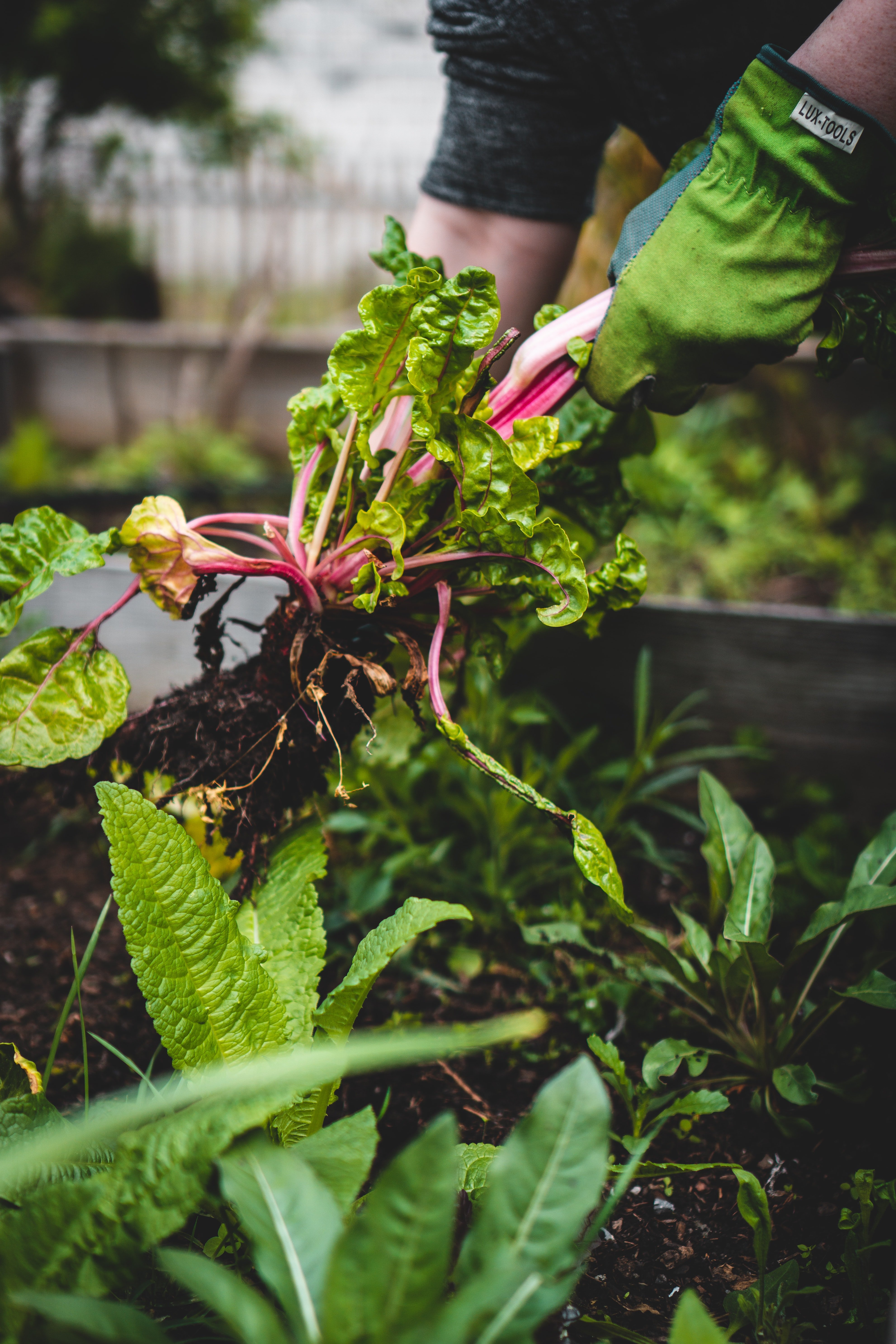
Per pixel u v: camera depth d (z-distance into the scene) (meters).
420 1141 0.62
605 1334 0.74
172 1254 0.62
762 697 1.34
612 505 0.98
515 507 0.80
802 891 1.14
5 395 2.74
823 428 2.48
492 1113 0.90
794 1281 0.75
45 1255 0.65
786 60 0.77
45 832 1.25
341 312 4.71
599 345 0.83
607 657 1.33
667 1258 0.80
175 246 4.61
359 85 5.55
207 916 0.76
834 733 1.33
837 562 2.02
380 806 1.17
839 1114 0.90
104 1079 0.92
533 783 1.14
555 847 1.15
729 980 0.89
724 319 0.80
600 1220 0.69
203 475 2.62
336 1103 0.90
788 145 0.77
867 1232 0.76
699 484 2.22
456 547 0.84
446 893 1.10
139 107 3.43
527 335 1.01
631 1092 0.85
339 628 0.88
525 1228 0.62
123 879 0.75
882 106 0.77
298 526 0.87
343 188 4.65
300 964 0.82
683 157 0.90
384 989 1.03
